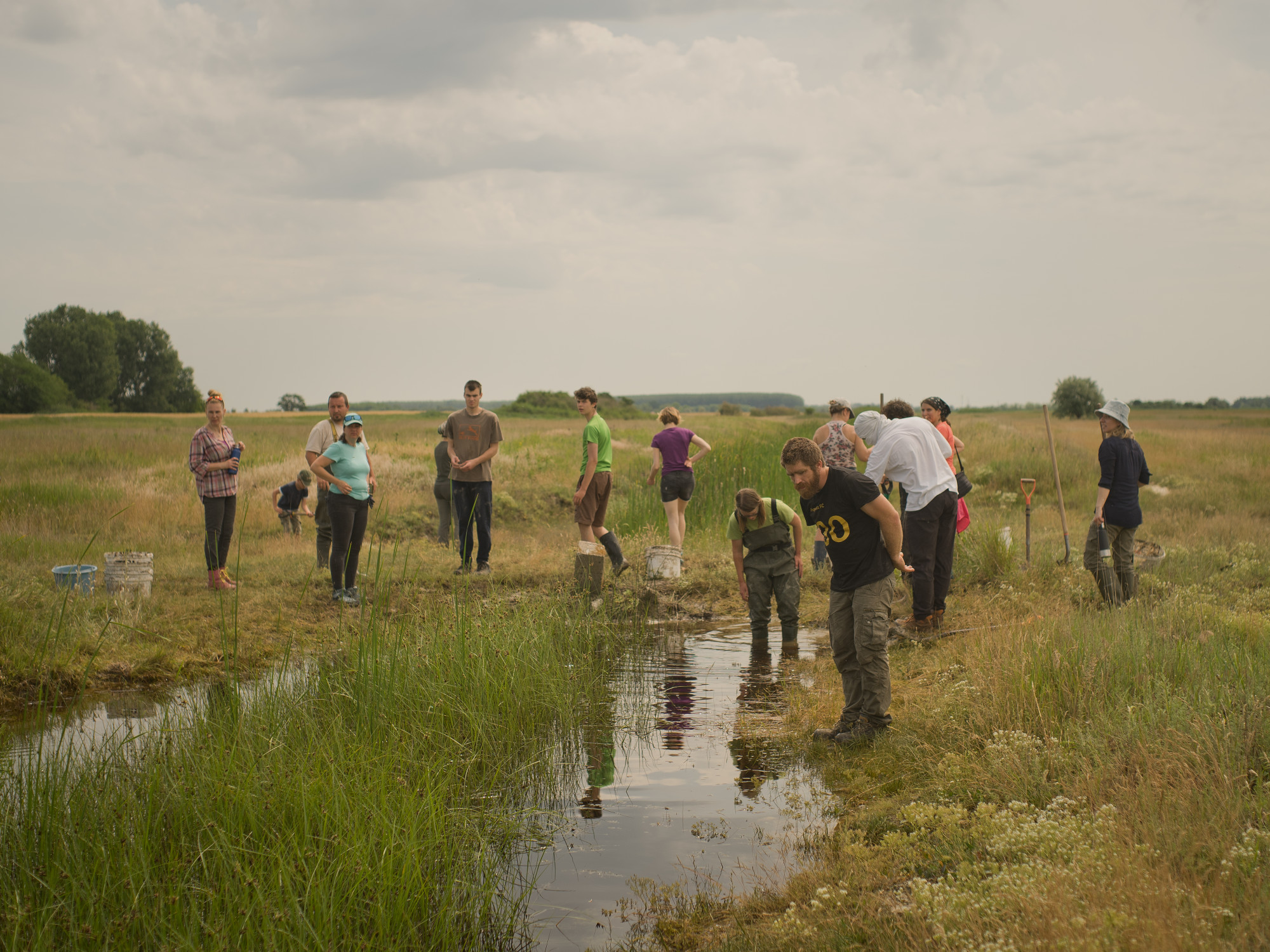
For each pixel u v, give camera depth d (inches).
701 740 216.2
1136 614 254.4
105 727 218.1
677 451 409.4
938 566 300.8
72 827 142.5
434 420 2637.8
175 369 4448.8
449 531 476.1
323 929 122.6
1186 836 128.4
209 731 183.6
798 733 215.6
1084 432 1422.2
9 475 677.3
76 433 1184.8
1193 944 100.0
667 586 385.7
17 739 206.8
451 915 131.7
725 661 292.0
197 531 490.3
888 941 117.7
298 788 157.1
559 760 205.2
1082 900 112.9
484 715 216.8
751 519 313.0
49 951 115.1
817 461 198.1
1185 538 450.3
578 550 426.3
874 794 176.6
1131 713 169.8
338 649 252.2
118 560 324.2
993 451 833.5
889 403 315.0
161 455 859.4
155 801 153.6
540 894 144.3
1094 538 299.7
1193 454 936.9
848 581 204.4
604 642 313.6
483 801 179.8
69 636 273.1
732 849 158.2
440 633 253.1
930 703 214.4
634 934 131.3
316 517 385.1
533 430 1371.8
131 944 120.0
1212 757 150.5
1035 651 210.2
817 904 128.1
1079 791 152.2
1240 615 258.8
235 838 143.5
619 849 159.6
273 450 917.8
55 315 4165.8
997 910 115.2
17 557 396.8
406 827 148.8
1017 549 385.7
